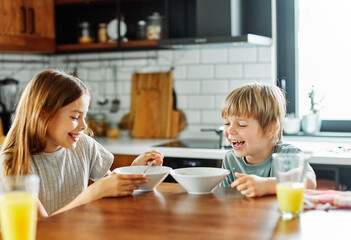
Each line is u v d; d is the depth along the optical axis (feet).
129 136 12.26
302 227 3.62
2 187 3.10
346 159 8.20
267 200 4.50
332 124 10.75
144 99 12.05
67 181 6.01
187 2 11.70
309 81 10.96
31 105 5.32
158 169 5.42
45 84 5.32
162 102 11.89
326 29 10.73
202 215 3.99
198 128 11.69
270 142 6.04
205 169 5.33
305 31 10.91
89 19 12.80
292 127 10.57
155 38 11.44
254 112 5.72
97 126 12.34
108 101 12.60
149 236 3.43
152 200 4.58
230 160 6.35
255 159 6.11
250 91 5.86
